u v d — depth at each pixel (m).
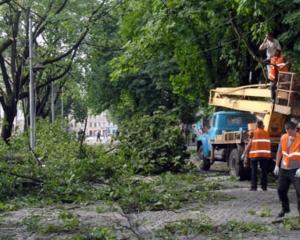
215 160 24.36
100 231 10.16
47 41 36.69
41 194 15.26
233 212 12.98
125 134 22.84
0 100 33.25
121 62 25.77
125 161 19.62
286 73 16.61
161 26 23.11
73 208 13.80
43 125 31.98
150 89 40.09
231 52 25.73
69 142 25.97
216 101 22.98
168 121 23.45
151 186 16.11
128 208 13.73
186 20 23.38
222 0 21.59
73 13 32.16
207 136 25.33
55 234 10.68
